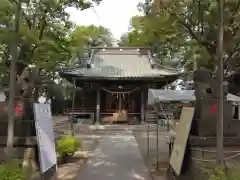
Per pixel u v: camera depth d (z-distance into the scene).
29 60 10.09
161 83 34.88
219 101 6.76
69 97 39.91
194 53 10.38
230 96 14.45
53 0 11.42
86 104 37.34
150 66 35.91
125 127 31.16
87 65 34.56
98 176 10.88
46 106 9.10
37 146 8.10
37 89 10.01
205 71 9.34
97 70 34.41
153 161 13.76
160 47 21.91
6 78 11.99
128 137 23.94
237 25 9.79
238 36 10.17
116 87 35.22
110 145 19.17
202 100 8.91
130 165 12.88
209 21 10.30
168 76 31.58
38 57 10.62
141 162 13.55
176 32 11.47
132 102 36.78
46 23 13.07
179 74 30.45
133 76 32.34
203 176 7.28
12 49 7.43
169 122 24.83
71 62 36.88
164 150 17.03
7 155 6.98
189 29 10.79
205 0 10.23
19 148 7.98
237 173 6.19
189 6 10.62
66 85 36.34
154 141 21.30
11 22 8.90
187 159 9.01
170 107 21.80
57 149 13.29
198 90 9.22
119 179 10.49
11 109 6.98
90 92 37.34
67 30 15.63
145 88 34.53
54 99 39.09
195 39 10.92
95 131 28.30
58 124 28.91
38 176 7.92
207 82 9.13
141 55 38.44
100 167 12.43
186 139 8.40
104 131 28.41
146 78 32.16
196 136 8.79
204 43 10.26
